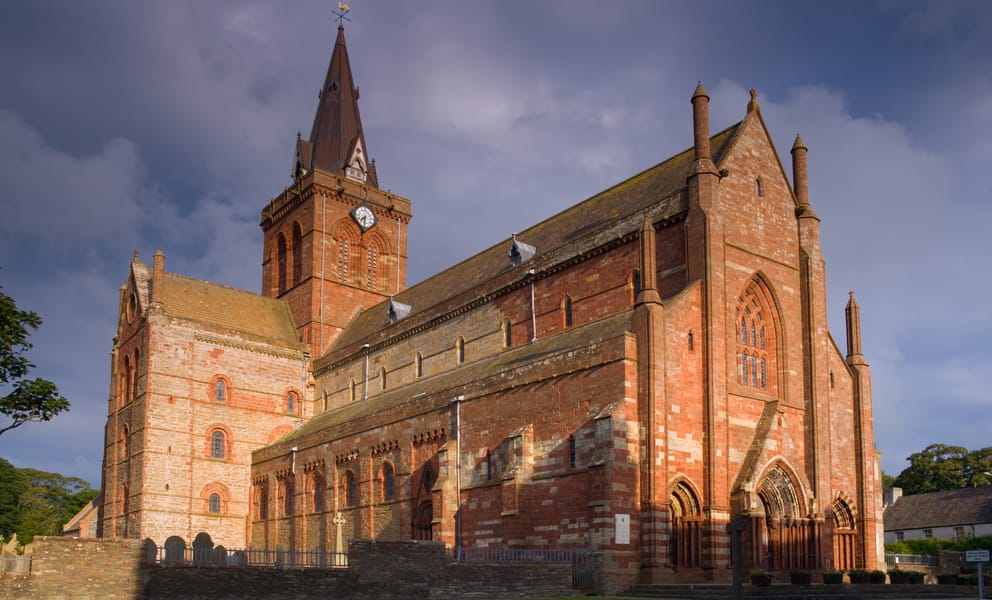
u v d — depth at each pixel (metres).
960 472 128.50
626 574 45.97
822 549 53.59
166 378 84.25
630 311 55.62
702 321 51.53
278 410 90.75
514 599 42.53
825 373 57.19
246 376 89.44
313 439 77.88
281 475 82.00
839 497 58.72
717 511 48.91
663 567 46.56
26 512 148.75
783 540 52.41
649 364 48.50
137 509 81.38
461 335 72.31
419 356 77.62
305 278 98.25
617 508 46.44
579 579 45.78
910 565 72.00
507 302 67.56
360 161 105.75
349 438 72.62
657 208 56.12
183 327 86.31
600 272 59.22
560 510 50.03
